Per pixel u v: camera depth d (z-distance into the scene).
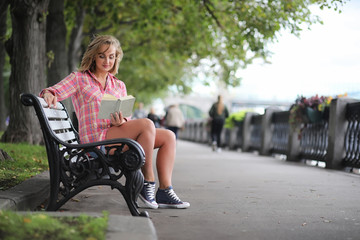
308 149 16.52
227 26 20.08
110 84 6.18
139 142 6.02
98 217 4.41
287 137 19.05
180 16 22.67
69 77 5.89
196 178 10.61
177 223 5.52
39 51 13.66
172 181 9.94
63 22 16.98
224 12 18.66
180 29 23.09
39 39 13.65
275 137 20.73
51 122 5.53
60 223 4.09
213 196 7.82
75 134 7.02
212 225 5.45
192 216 5.97
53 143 5.31
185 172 12.03
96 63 6.01
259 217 6.01
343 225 5.60
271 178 10.87
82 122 5.91
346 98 13.88
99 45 5.96
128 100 5.79
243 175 11.49
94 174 5.92
